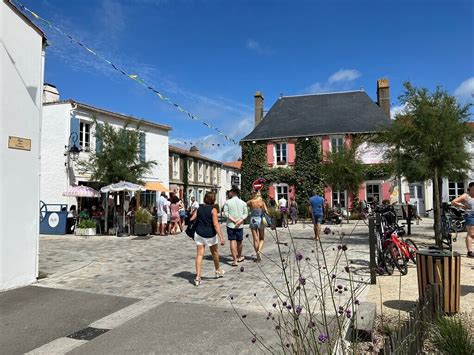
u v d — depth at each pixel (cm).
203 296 642
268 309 561
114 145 1914
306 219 2794
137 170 1978
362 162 2561
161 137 2756
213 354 416
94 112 2166
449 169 1191
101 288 705
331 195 2838
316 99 3297
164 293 666
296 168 2944
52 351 434
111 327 507
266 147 3053
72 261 987
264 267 877
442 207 1332
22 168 724
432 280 507
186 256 1067
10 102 701
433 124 1153
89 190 1873
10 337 475
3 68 688
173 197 1770
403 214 1525
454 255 503
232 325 498
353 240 1341
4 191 689
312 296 613
